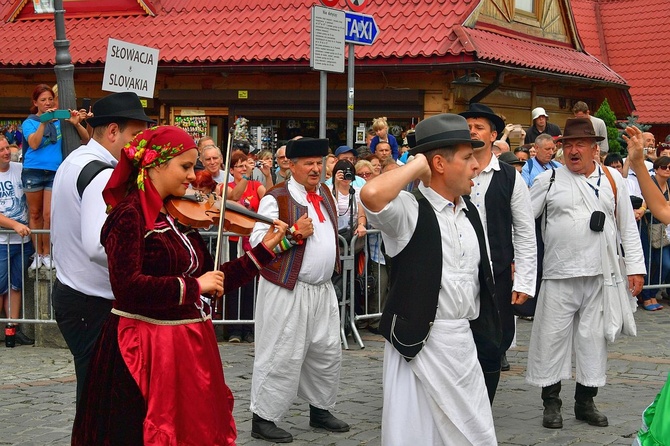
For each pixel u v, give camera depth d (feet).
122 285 13.17
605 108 59.16
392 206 14.67
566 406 23.66
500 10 54.65
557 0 61.98
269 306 20.75
